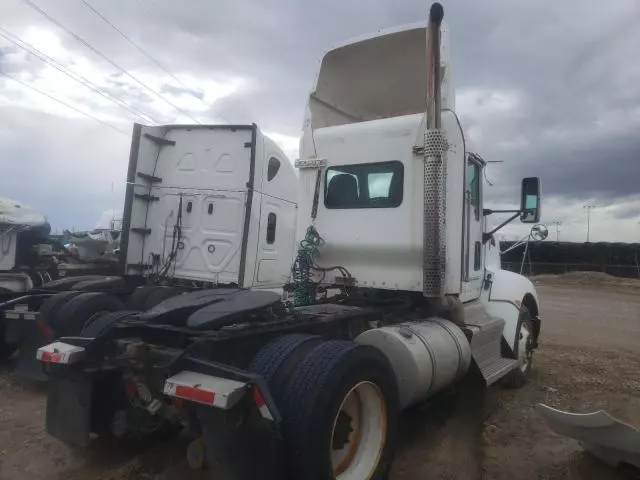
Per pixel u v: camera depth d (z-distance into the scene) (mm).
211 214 7645
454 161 5336
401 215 5352
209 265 7594
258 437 2879
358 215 5590
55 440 4445
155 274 7793
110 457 4145
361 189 5625
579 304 17984
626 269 32625
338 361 3174
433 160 4988
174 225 7836
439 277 4945
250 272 7457
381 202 5488
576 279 28812
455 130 5371
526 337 6949
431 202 4977
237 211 7496
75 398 3705
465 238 5660
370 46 6004
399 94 6391
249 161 7480
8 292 7082
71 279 7309
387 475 3617
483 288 6305
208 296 4137
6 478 3766
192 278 7668
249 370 3266
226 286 7453
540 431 5070
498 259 7160
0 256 7457
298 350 3340
